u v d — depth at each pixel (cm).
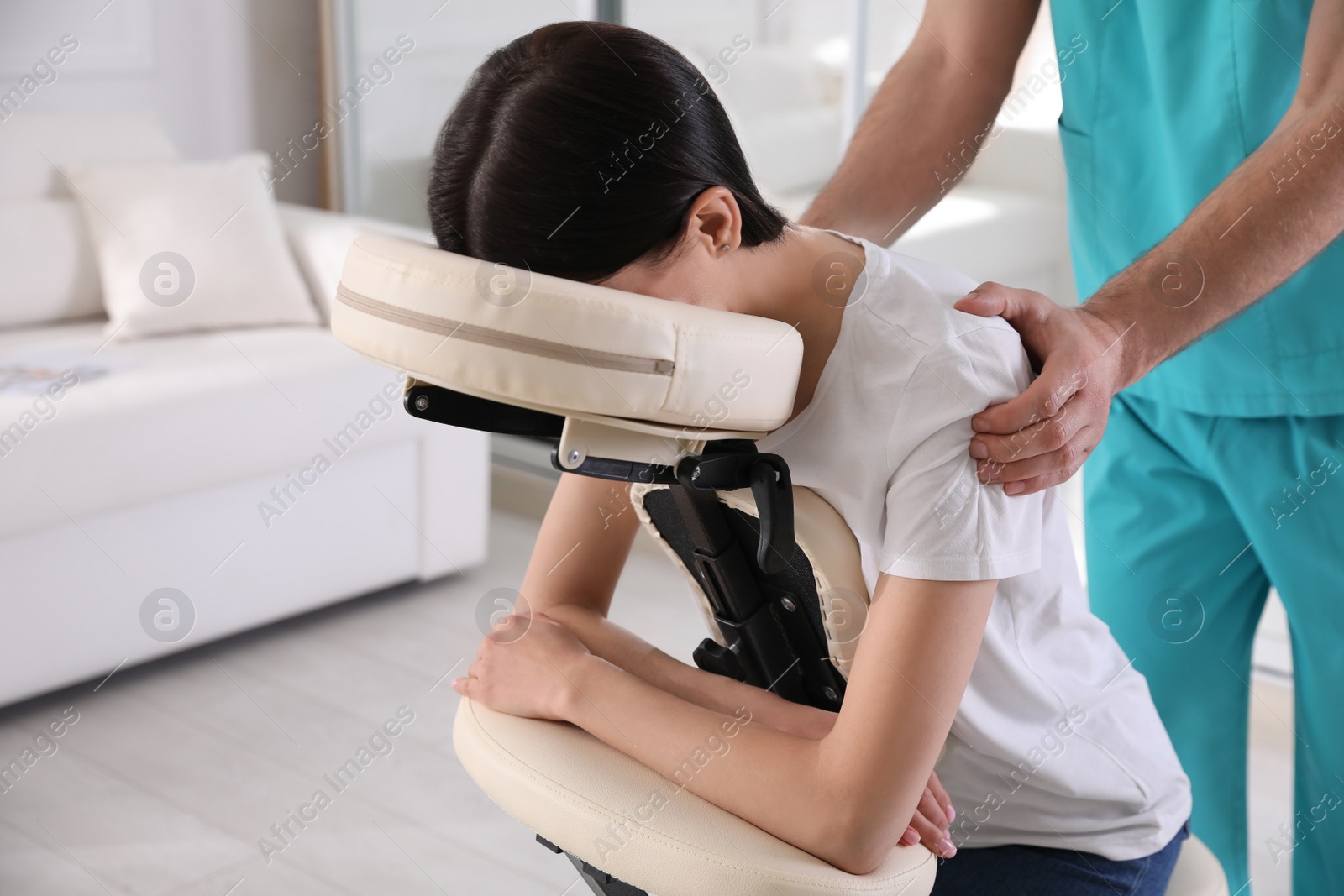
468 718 85
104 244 272
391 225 324
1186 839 99
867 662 71
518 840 183
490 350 60
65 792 192
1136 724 90
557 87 65
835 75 241
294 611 246
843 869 69
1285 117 96
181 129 344
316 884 170
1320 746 116
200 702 221
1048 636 84
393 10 339
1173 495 121
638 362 60
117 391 220
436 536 269
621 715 79
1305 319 106
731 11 251
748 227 73
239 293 274
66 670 215
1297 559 113
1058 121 124
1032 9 114
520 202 67
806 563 78
